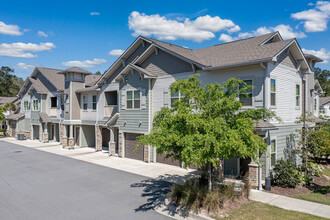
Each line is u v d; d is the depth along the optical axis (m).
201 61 14.98
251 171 11.41
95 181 12.68
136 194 10.64
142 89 17.48
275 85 12.84
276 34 15.98
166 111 9.27
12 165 16.61
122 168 15.59
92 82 27.83
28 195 10.55
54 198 10.16
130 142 18.86
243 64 12.20
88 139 25.06
